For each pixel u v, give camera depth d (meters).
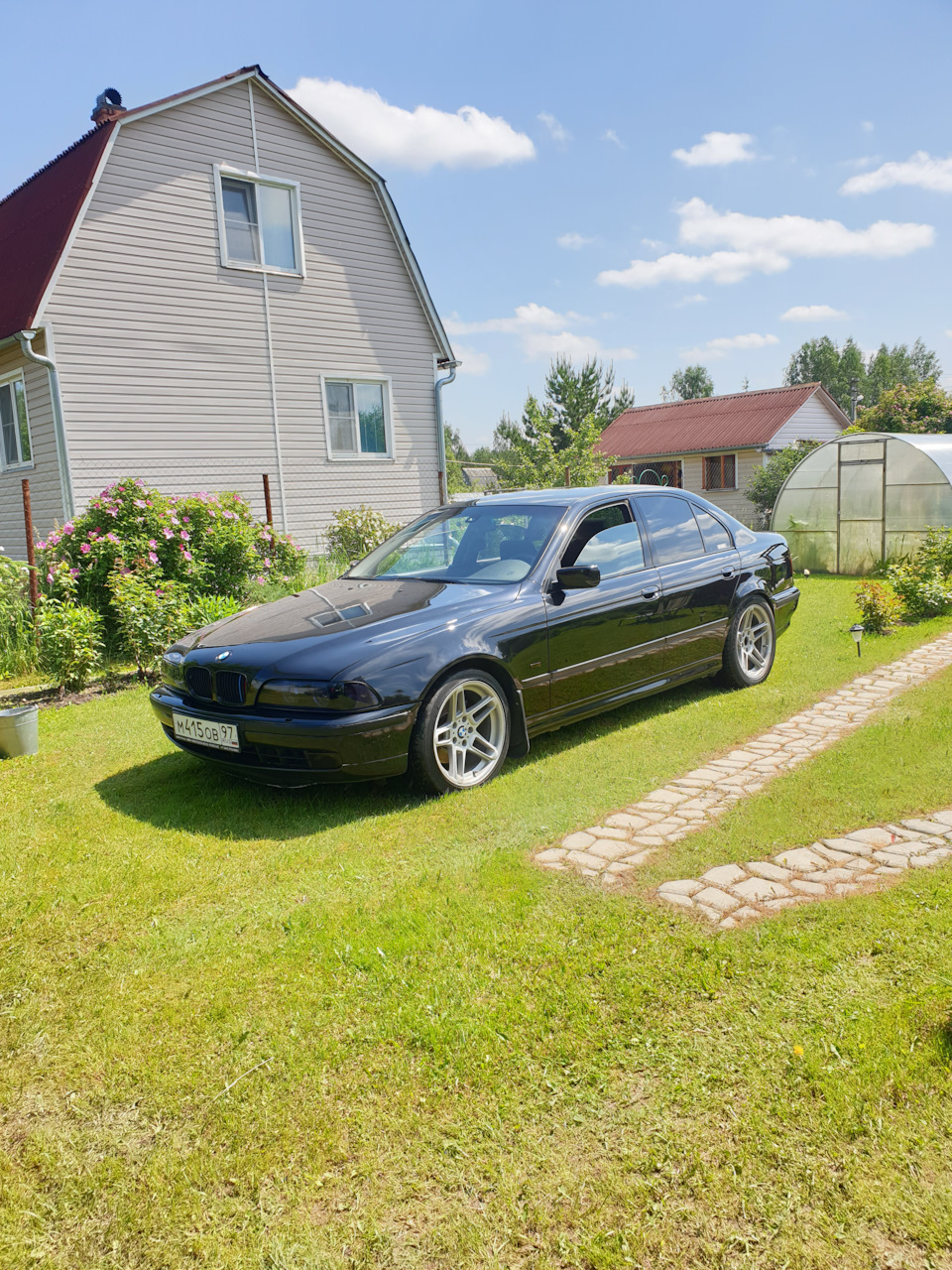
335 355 14.27
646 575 5.52
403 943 2.79
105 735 5.77
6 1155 2.04
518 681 4.62
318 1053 2.31
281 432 13.66
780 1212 1.75
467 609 4.55
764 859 3.33
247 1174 1.94
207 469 12.78
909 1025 2.25
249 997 2.58
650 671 5.52
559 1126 2.02
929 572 9.77
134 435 11.93
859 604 8.56
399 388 15.31
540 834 3.70
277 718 3.99
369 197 14.55
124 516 9.43
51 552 9.11
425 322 15.63
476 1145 1.98
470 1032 2.34
